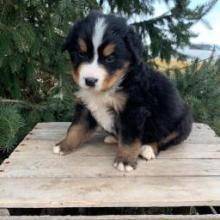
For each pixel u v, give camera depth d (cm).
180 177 42
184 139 54
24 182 41
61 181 41
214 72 84
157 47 88
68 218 37
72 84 74
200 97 82
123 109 48
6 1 62
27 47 61
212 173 44
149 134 50
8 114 59
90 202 37
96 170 44
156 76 52
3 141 58
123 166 44
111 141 54
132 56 48
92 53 46
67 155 49
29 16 68
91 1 66
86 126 52
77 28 48
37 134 58
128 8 85
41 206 37
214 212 47
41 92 81
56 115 75
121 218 37
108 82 47
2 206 37
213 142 55
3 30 61
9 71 71
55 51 71
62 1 59
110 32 46
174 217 37
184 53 91
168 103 51
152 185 40
